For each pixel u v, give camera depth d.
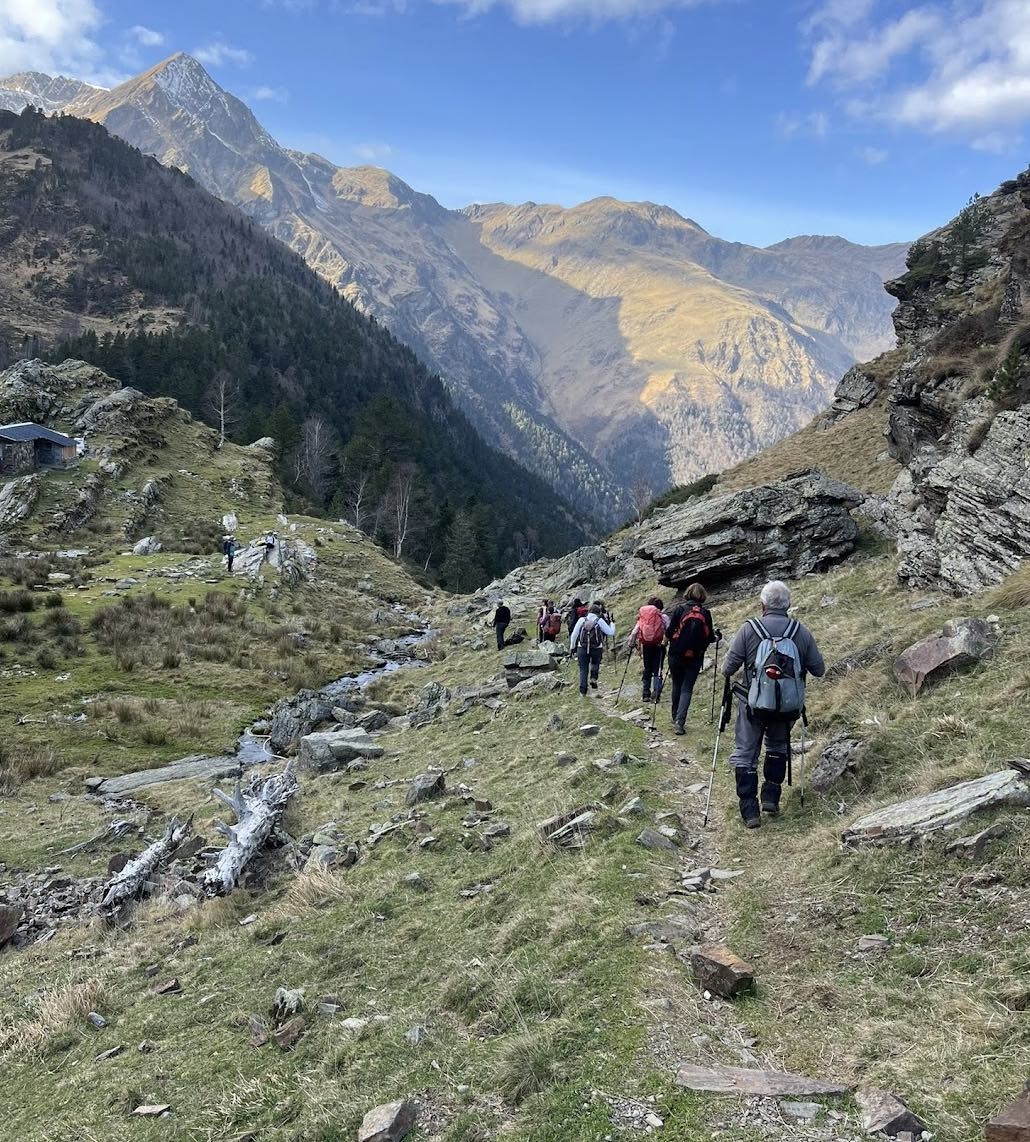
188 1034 6.66
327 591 49.91
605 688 17.30
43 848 14.78
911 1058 3.85
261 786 14.26
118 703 24.62
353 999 6.38
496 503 155.88
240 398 126.56
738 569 23.78
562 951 5.80
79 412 72.75
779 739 7.74
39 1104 6.18
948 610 12.17
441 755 15.63
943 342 36.88
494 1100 4.39
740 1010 4.66
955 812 5.84
